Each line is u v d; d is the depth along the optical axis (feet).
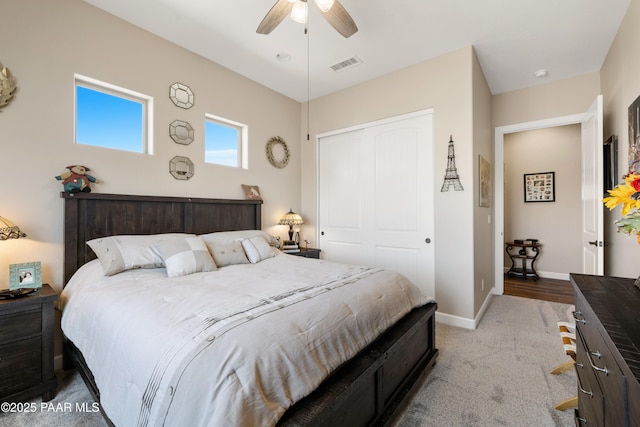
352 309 5.11
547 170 16.43
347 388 3.92
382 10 7.78
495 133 13.23
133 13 7.95
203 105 10.09
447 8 7.71
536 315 10.59
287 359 3.65
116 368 4.07
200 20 8.23
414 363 6.37
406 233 10.96
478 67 10.30
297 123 13.96
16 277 6.15
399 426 5.18
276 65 10.68
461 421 5.31
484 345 8.27
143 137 8.88
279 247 11.61
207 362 3.26
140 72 8.54
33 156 6.78
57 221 7.09
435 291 10.26
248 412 3.01
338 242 12.92
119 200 7.97
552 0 7.40
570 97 11.52
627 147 7.71
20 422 5.29
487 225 11.91
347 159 12.65
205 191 10.11
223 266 8.09
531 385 6.37
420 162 10.62
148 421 3.26
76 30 7.41
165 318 4.22
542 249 16.60
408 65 10.69
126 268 6.79
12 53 6.52
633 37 7.27
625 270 7.70
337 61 10.41
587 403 4.06
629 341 2.67
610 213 9.07
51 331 6.01
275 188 12.73
